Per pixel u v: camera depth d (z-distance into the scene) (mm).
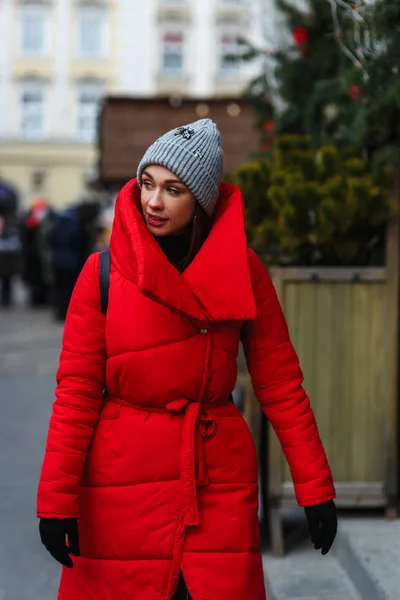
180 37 39656
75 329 2266
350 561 3584
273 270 3820
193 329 2223
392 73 3961
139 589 2205
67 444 2203
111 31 39875
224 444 2254
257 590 2262
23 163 40531
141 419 2230
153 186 2242
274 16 5160
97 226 14352
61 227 13031
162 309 2203
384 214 3707
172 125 9961
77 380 2244
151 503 2195
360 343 3818
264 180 3918
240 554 2225
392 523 3842
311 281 3795
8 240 16297
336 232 3744
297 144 4082
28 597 3598
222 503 2229
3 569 3881
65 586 2301
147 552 2197
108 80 40125
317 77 4840
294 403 2344
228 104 9945
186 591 2262
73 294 2295
